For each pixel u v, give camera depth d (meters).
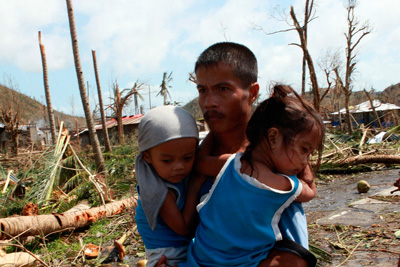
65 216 5.76
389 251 3.64
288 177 1.65
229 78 1.82
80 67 10.25
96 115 29.42
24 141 25.77
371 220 4.82
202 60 1.89
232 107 1.84
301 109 1.64
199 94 1.97
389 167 10.04
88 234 5.77
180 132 1.75
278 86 1.72
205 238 1.73
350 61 16.05
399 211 5.08
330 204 6.21
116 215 6.64
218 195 1.70
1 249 4.56
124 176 10.09
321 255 3.59
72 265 4.51
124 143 18.53
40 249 5.14
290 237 1.71
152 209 1.82
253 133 1.74
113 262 4.51
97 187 7.39
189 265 1.79
